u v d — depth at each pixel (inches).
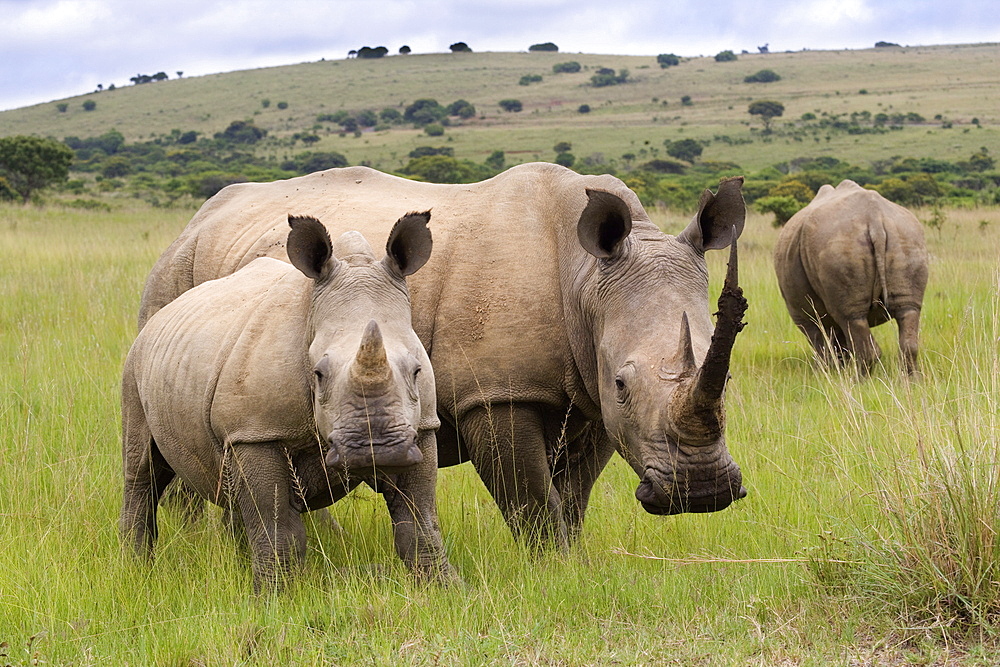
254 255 861.2
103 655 570.9
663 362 603.8
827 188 1464.1
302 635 579.8
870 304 1333.7
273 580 630.5
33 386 1153.4
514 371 725.9
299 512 645.9
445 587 635.5
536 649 547.8
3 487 845.2
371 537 769.6
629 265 661.3
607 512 814.5
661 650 542.6
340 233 816.9
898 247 1312.7
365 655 550.0
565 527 741.3
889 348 1475.1
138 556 721.6
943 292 1626.5
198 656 562.9
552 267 740.7
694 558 658.8
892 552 604.4
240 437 624.1
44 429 979.3
